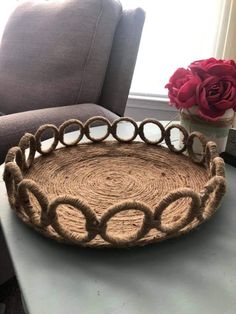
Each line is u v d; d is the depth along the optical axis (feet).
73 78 3.22
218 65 1.93
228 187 1.89
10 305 3.09
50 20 3.44
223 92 1.93
